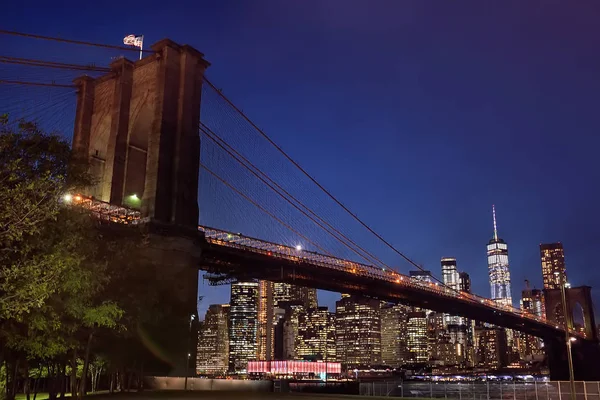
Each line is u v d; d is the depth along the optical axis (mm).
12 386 37969
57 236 23406
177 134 82562
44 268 19969
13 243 20766
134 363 60281
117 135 88125
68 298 27281
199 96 87375
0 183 18703
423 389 55125
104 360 49938
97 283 29000
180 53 87250
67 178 23281
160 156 79750
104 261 33812
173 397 48469
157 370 65438
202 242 82062
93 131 93750
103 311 31031
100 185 87688
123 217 74500
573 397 34281
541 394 47750
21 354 35156
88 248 27984
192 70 87000
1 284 18781
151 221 74688
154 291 43750
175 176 80062
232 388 65188
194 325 73625
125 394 53875
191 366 70938
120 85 90125
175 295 67562
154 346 62406
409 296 129500
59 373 43406
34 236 21656
